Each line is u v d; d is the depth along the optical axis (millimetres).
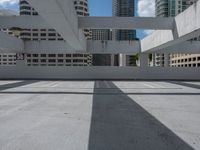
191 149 4141
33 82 21000
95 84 18984
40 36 62250
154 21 18203
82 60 64562
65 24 13359
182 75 26734
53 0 9281
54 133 5027
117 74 27016
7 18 19266
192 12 14008
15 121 6078
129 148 4152
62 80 24391
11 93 12328
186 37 16344
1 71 27000
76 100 9891
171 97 11047
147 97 11008
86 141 4512
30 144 4336
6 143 4391
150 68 27000
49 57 64125
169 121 6191
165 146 4273
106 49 26969
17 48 24797
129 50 26922
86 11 49094
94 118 6453
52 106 8375
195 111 7598
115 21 18406
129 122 6043
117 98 10594
